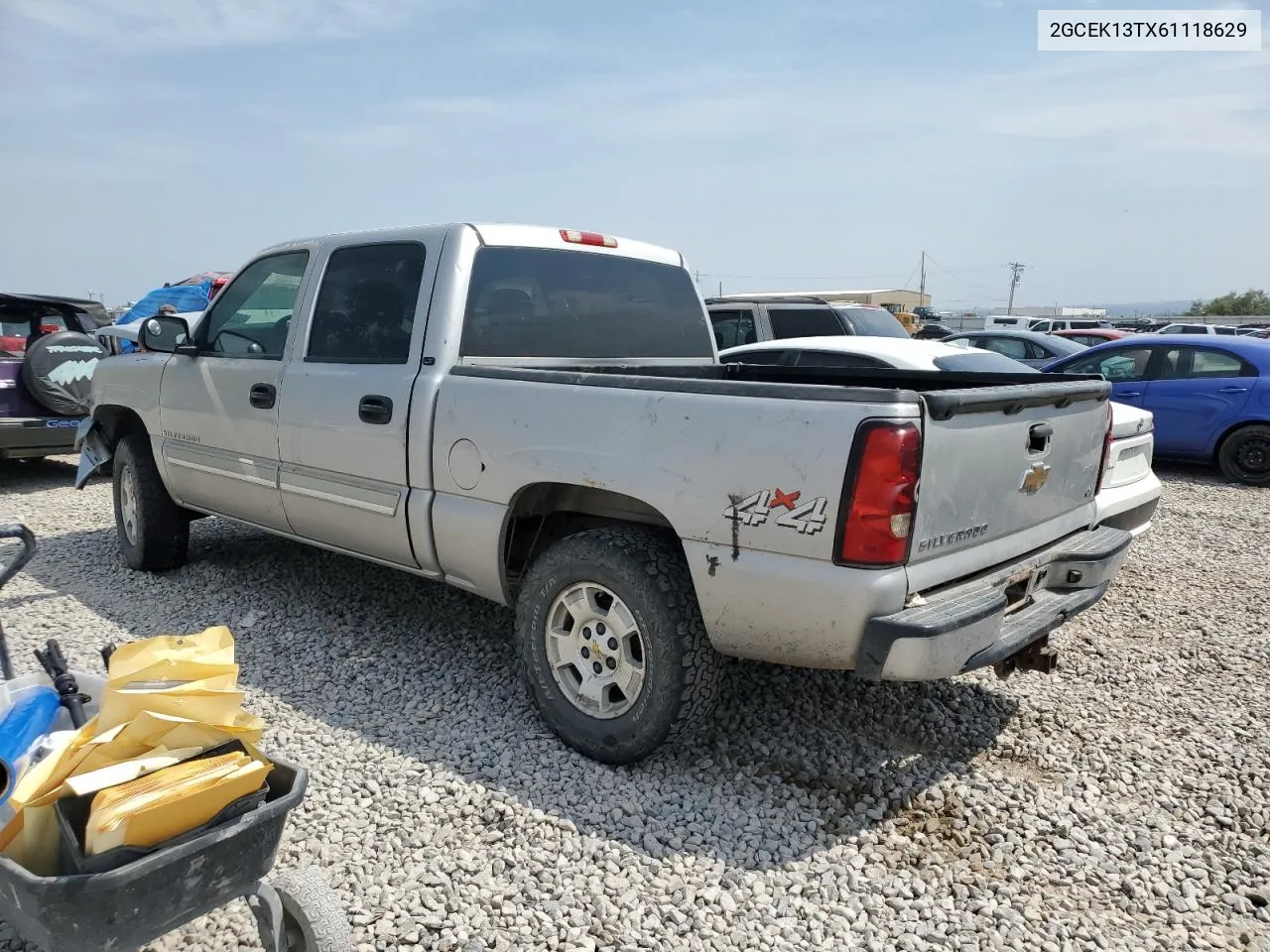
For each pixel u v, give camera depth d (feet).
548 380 11.36
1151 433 19.52
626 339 15.23
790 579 9.35
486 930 8.43
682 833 9.89
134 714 6.45
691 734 11.03
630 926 8.54
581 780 10.89
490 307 13.26
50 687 7.60
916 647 8.87
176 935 8.23
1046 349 45.44
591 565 10.81
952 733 12.51
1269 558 21.40
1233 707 13.47
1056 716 13.05
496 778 10.89
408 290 13.29
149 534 18.17
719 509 9.78
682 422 10.05
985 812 10.59
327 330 14.35
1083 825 10.41
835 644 9.35
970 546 10.08
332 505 14.10
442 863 9.32
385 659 14.35
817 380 16.62
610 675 11.07
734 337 35.37
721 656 10.71
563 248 14.40
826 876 9.28
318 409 14.01
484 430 11.82
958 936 8.55
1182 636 16.22
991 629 9.61
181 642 6.97
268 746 11.59
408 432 12.71
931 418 9.12
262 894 6.66
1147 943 8.55
